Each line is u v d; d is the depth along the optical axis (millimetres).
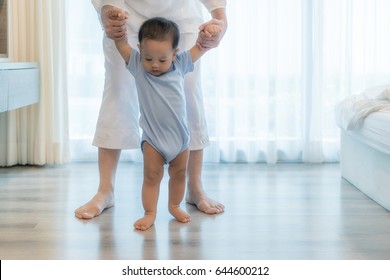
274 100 3311
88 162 3371
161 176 2031
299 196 2498
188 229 1971
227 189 2633
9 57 2982
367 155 2492
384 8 3381
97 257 1687
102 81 3322
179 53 2047
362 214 2197
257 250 1754
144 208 2043
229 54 3303
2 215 2148
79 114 3359
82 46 3293
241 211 2227
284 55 3357
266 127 3383
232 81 3314
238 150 3420
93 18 3271
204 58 3289
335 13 3330
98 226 2006
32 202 2357
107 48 2172
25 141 3230
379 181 2342
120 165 3277
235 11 3266
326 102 3398
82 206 2168
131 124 2234
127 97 2209
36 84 3062
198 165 2258
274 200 2418
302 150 3406
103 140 2209
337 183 2789
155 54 1884
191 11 2180
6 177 2912
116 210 2227
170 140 1976
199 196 2256
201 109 2227
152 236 1891
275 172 3080
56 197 2453
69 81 3328
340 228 2002
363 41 3361
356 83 3412
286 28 3328
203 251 1743
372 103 2467
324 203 2375
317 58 3305
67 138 3273
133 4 2141
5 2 2916
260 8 3318
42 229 1967
